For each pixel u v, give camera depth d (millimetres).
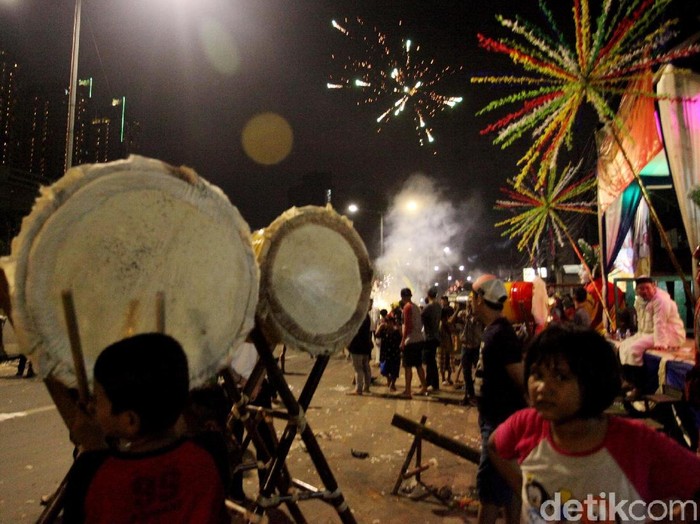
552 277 28422
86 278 1984
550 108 6078
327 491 3004
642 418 6039
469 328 9844
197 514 1648
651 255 11875
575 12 5988
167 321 2182
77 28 15828
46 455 6531
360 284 3184
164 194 2188
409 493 5195
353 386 11984
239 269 2424
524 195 12289
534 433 1923
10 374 13453
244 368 4930
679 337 7051
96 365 1688
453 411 9125
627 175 10219
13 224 31703
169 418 1685
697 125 6340
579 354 1733
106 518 1604
